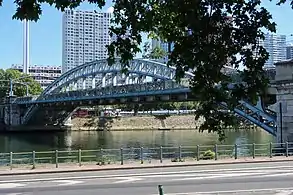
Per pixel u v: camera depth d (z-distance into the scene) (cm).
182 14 852
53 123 13500
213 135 10275
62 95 10100
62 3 797
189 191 2258
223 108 1009
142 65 7619
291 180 2620
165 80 5984
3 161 4638
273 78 4309
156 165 3434
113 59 956
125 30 948
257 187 2366
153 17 964
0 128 13262
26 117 13138
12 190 2361
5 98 14150
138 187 2411
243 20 850
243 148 6047
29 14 751
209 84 895
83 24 16962
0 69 16038
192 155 4741
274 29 861
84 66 10794
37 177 2928
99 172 3170
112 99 7656
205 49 853
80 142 8825
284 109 4088
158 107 14625
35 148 7650
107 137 10338
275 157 3856
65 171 3198
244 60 874
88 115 14688
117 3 939
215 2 840
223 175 2888
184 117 14450
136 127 13850
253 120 4281
